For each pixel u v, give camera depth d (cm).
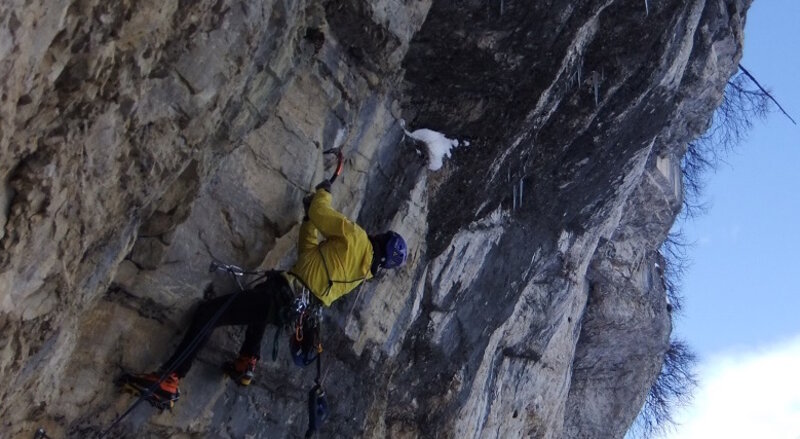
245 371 671
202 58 523
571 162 1063
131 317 622
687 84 1277
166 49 496
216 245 668
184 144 552
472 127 904
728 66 1390
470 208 960
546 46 857
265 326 683
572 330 1566
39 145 449
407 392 1027
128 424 629
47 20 398
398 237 705
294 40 662
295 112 712
